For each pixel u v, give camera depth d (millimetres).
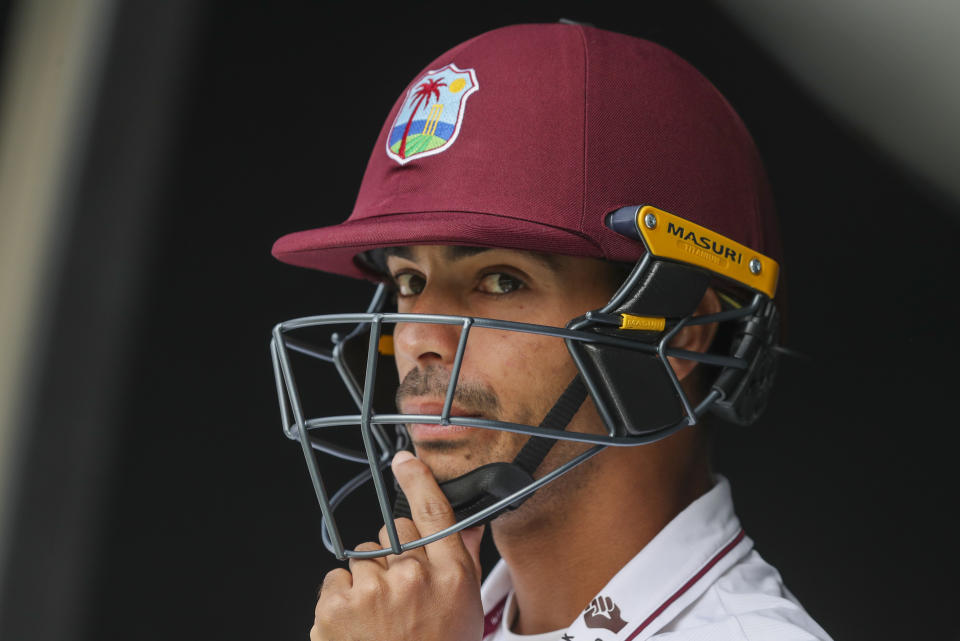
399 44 8328
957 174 6953
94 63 8266
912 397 7152
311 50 8414
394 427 5422
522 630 4750
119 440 8203
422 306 4254
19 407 8172
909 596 7016
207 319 8336
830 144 7398
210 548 8156
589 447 4250
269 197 8422
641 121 4234
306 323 4066
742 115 7645
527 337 4160
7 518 8125
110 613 8086
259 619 8055
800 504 7418
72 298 8242
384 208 4266
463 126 4180
